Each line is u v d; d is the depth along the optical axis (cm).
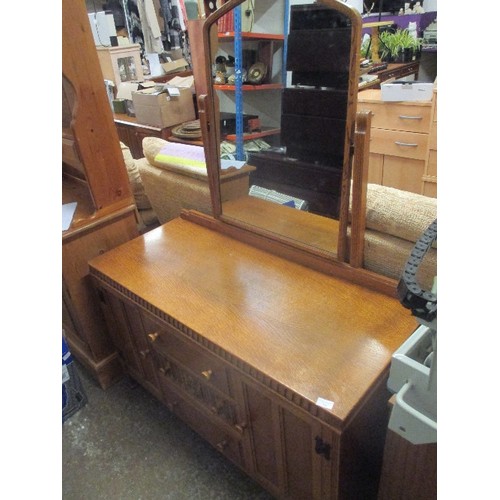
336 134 102
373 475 98
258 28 109
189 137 246
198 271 119
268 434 96
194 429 132
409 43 265
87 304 144
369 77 254
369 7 258
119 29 363
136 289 113
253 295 107
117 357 158
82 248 136
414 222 97
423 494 76
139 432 143
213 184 133
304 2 96
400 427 65
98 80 125
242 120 123
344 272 109
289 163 117
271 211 125
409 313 95
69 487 127
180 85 308
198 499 122
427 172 251
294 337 91
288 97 109
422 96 236
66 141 132
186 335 100
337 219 110
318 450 82
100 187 136
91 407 153
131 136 328
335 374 81
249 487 124
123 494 125
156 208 185
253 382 87
